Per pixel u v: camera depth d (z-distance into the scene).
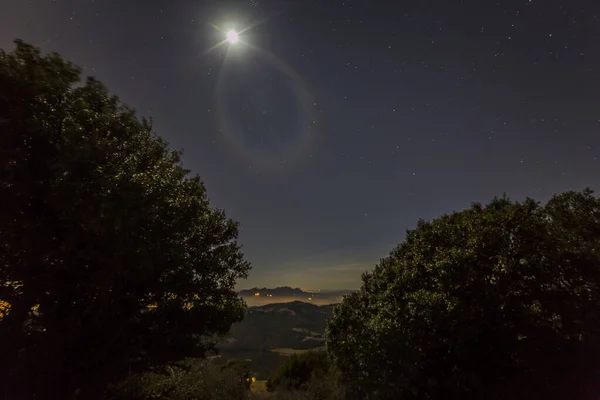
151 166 8.72
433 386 8.45
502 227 9.04
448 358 8.72
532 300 8.39
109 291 7.14
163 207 7.89
